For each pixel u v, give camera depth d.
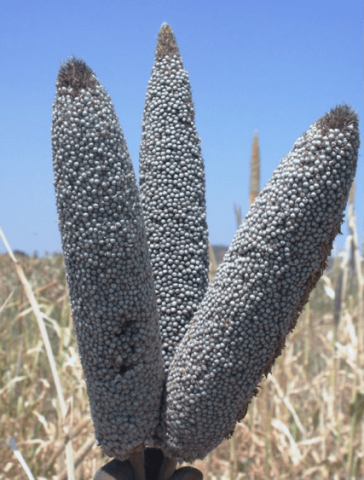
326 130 0.31
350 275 1.06
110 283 0.33
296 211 0.31
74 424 0.90
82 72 0.33
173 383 0.35
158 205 0.38
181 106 0.39
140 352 0.34
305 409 1.14
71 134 0.32
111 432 0.35
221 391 0.34
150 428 0.35
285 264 0.32
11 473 0.88
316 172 0.31
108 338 0.34
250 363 0.33
